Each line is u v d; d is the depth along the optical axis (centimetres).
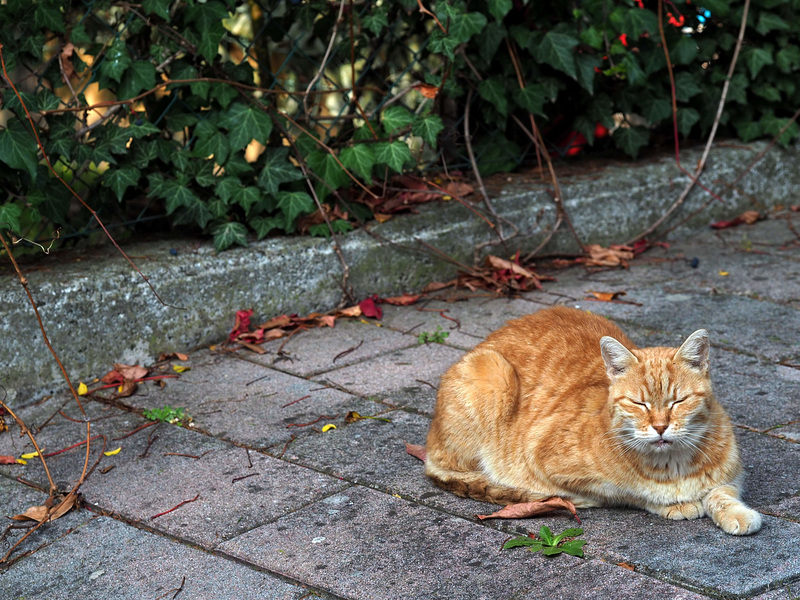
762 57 813
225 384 511
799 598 295
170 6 595
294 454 427
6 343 477
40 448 441
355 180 604
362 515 370
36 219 539
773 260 703
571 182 734
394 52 725
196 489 396
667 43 790
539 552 334
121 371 518
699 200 793
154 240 606
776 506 361
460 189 692
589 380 379
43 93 548
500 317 606
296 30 716
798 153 862
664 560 324
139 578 330
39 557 348
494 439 390
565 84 744
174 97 601
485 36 698
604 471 356
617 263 710
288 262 591
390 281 642
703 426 347
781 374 498
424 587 315
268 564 334
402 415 467
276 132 631
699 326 576
